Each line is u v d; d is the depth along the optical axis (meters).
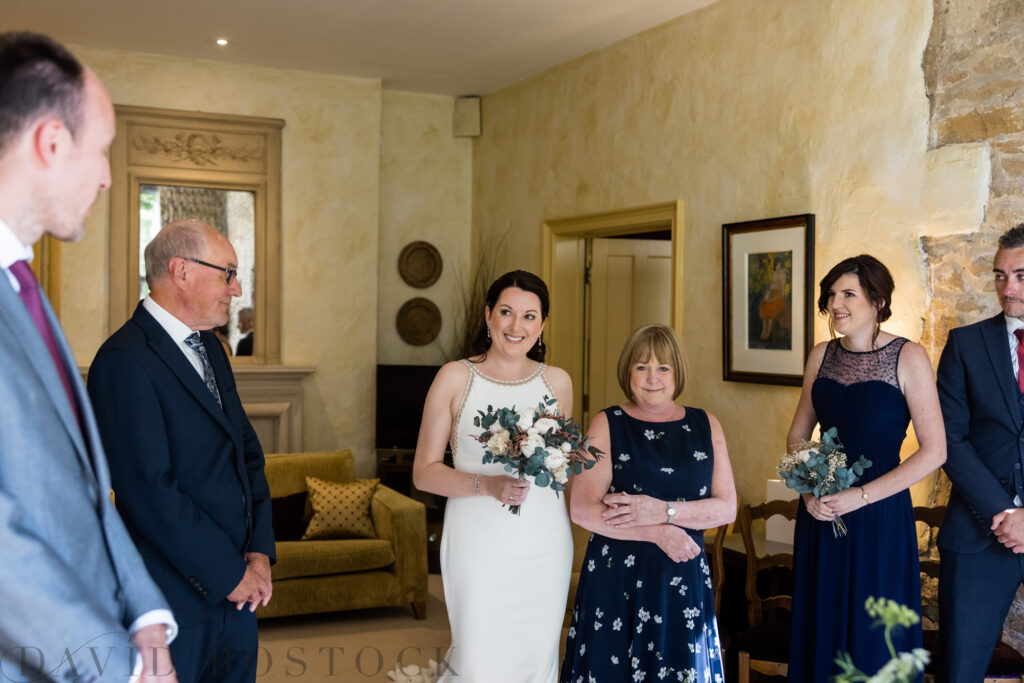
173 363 2.13
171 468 2.07
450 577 2.64
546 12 4.99
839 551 2.80
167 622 1.27
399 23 5.27
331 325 6.54
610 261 6.23
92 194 1.23
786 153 4.26
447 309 7.23
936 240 3.53
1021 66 3.21
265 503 2.44
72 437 1.17
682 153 4.96
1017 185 3.24
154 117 6.03
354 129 6.57
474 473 2.59
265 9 5.05
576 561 4.68
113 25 5.39
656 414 2.74
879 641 2.72
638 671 2.52
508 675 2.58
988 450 2.84
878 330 2.95
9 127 1.13
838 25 3.98
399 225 7.05
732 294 4.57
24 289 1.23
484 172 7.08
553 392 2.75
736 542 4.04
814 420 3.13
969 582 2.85
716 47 4.72
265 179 6.32
